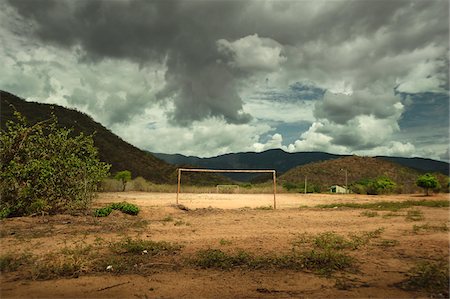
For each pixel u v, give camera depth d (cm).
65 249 660
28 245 716
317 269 558
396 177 6366
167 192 3519
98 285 479
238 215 1312
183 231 921
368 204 1905
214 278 515
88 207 1320
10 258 579
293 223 1088
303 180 6406
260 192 3816
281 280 506
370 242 776
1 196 1080
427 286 474
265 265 578
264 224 1062
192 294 449
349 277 520
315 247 715
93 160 1305
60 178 1195
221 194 3247
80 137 1302
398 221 1149
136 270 549
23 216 1117
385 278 514
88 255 630
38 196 1162
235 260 596
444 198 2812
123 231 914
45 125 1259
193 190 3706
